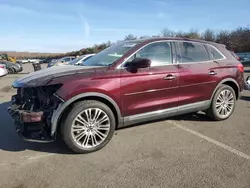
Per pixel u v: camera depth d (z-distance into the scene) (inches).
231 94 208.4
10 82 534.9
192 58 186.2
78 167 132.0
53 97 139.3
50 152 150.6
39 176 123.3
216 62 197.6
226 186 112.9
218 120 206.8
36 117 135.8
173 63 175.2
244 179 118.3
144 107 162.9
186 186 113.3
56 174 125.1
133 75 156.3
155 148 154.5
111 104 152.0
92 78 144.6
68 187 114.0
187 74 177.9
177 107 178.4
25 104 148.6
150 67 163.6
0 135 180.7
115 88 149.9
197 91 186.1
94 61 176.1
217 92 198.1
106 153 148.2
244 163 134.0
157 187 113.0
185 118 214.5
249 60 1122.0
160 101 169.0
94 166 132.9
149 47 168.1
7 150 154.1
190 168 129.3
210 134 177.8
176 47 179.3
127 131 183.8
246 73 693.3
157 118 172.9
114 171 127.6
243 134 177.8
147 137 172.6
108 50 187.8
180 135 175.9
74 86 138.6
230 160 137.6
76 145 143.6
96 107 145.9
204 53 194.2
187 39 188.1
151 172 126.0
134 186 114.1
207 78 189.5
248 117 219.8
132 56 160.4
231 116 222.5
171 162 136.1
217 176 121.1
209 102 196.2
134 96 157.6
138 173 125.1
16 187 114.0
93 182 117.8
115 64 154.3
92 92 142.8
